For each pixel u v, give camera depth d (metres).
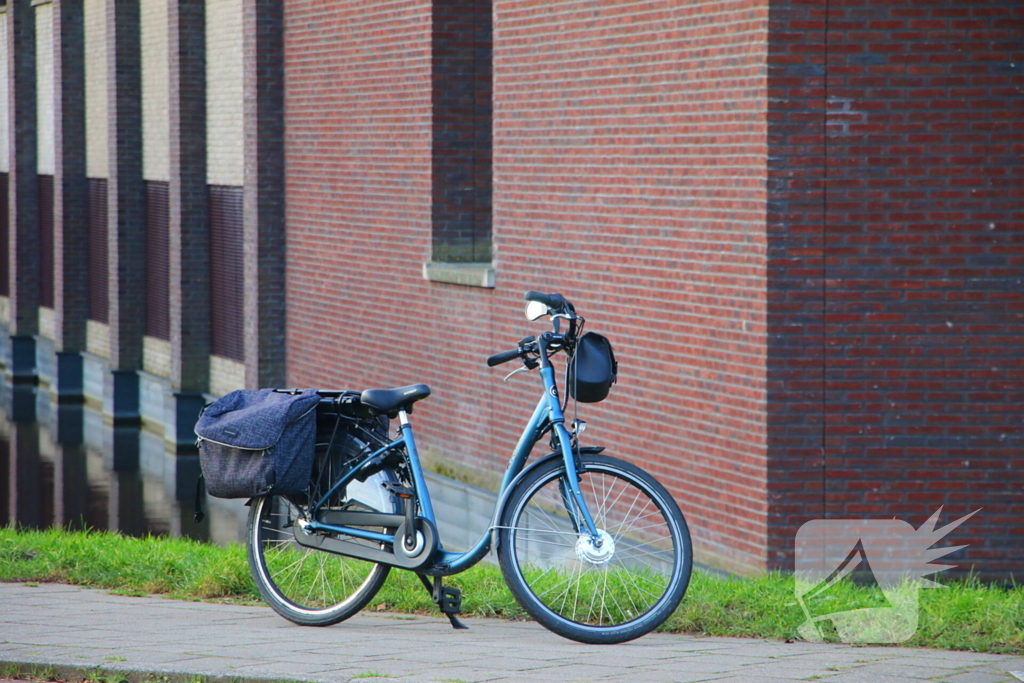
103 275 85.94
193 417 71.75
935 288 32.53
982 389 32.78
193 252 71.81
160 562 29.55
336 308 56.25
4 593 27.12
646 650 20.72
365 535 23.06
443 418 49.00
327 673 18.77
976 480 32.94
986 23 31.97
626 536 23.30
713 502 34.84
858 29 31.92
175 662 19.75
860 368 32.66
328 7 55.34
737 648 21.03
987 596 25.17
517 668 19.08
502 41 43.78
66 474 63.31
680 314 35.84
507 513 21.64
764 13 31.89
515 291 43.94
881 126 32.16
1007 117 32.16
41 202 97.88
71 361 88.75
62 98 87.94
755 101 32.38
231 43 67.44
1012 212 32.41
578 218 40.28
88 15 87.06
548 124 41.56
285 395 24.03
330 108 55.75
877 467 32.88
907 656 20.31
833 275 32.47
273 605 23.83
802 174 32.16
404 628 23.19
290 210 59.72
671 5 35.44
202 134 71.31
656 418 37.09
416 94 49.47
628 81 37.50
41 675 19.81
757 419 32.97
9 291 104.44
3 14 104.25
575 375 21.45
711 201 34.31
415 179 49.88
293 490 23.19
